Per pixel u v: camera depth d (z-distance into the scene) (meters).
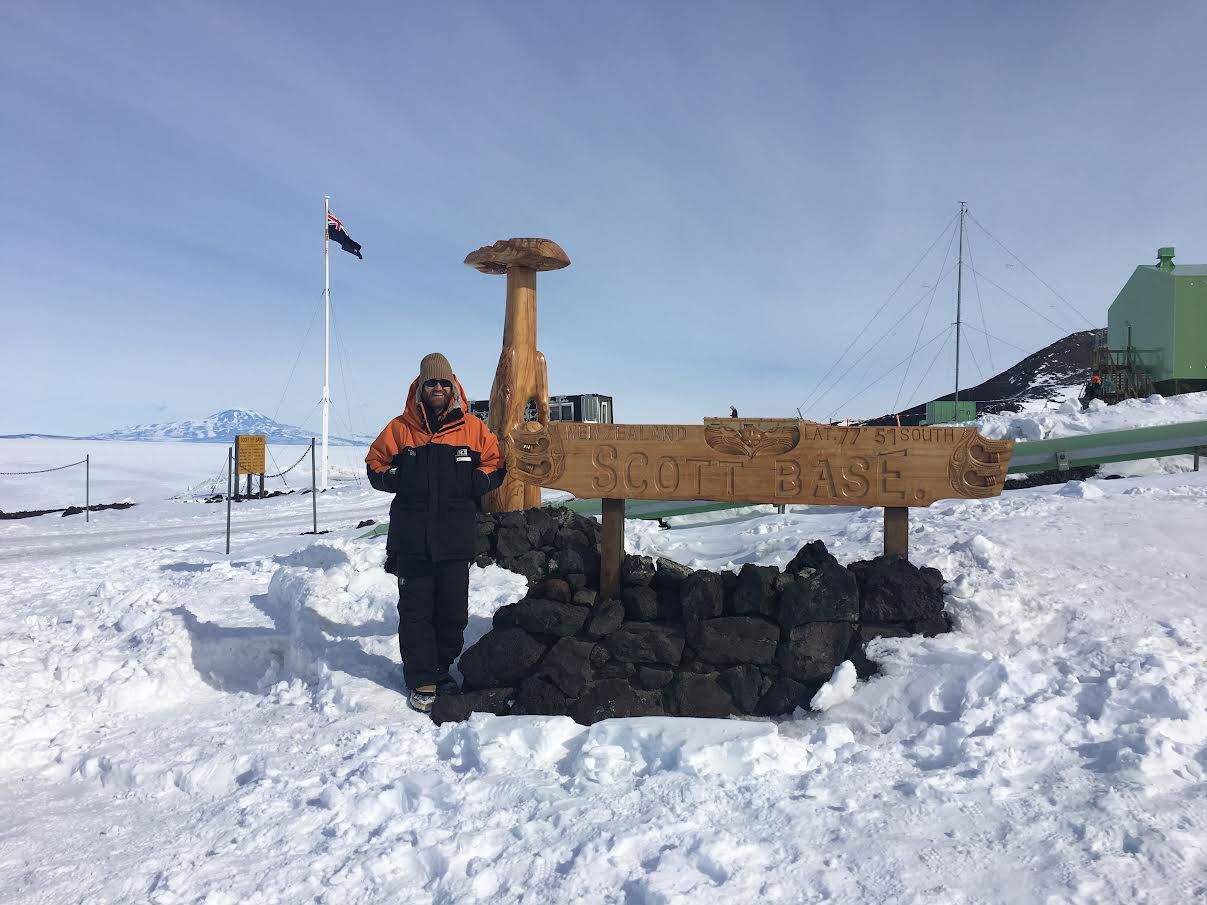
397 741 3.73
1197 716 3.09
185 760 3.75
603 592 4.37
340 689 4.37
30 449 105.69
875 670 3.94
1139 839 2.30
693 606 4.05
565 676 4.00
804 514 10.05
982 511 7.06
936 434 4.35
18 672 4.88
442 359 4.42
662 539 9.03
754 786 2.92
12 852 2.90
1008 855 2.31
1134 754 2.79
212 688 5.00
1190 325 20.91
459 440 4.38
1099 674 3.57
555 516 6.59
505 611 4.31
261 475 29.27
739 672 3.95
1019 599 4.37
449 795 3.05
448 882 2.44
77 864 2.77
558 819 2.76
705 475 4.48
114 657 5.11
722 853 2.39
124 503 26.97
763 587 4.04
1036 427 13.26
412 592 4.28
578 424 4.54
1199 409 13.27
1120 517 6.09
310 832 2.89
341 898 2.41
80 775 3.75
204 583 7.91
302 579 6.28
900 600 4.12
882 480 4.39
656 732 3.37
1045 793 2.67
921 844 2.40
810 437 4.44
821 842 2.47
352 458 53.91
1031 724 3.21
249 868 2.63
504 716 3.94
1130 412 13.65
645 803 2.85
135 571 10.66
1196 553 5.01
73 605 7.95
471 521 4.36
